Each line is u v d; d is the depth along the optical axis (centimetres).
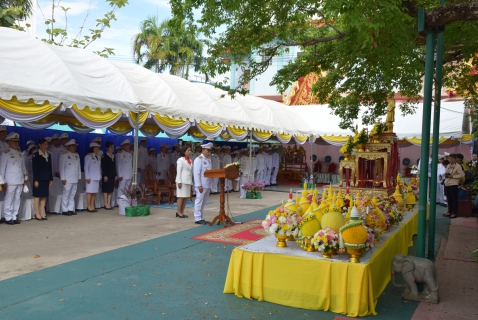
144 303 499
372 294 478
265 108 1838
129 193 1161
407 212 916
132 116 1145
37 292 531
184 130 1317
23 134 1325
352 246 477
